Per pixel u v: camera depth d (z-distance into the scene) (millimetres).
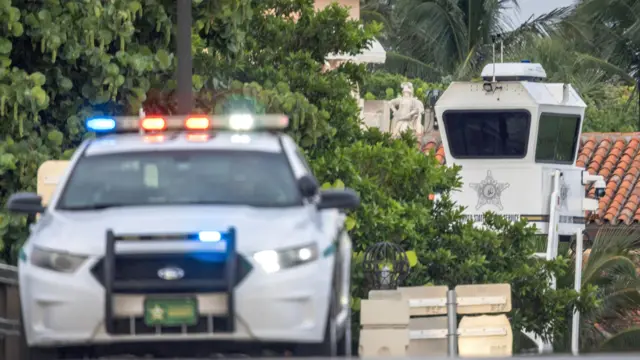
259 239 26812
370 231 50812
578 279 66062
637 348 64312
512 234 58438
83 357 27906
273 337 26547
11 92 42719
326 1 102625
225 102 50906
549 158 83250
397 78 128125
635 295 68438
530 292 57188
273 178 29609
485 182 83438
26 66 46094
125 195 29125
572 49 145625
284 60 58938
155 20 49656
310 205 29312
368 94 106438
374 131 59188
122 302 26422
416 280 52250
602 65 142375
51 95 46062
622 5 145500
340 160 51781
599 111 140625
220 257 26609
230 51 53312
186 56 44969
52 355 27500
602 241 69688
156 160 29938
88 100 46969
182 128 32062
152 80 50250
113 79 46156
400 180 54500
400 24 150625
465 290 42312
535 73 84438
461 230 56281
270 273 26609
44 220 28609
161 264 26609
